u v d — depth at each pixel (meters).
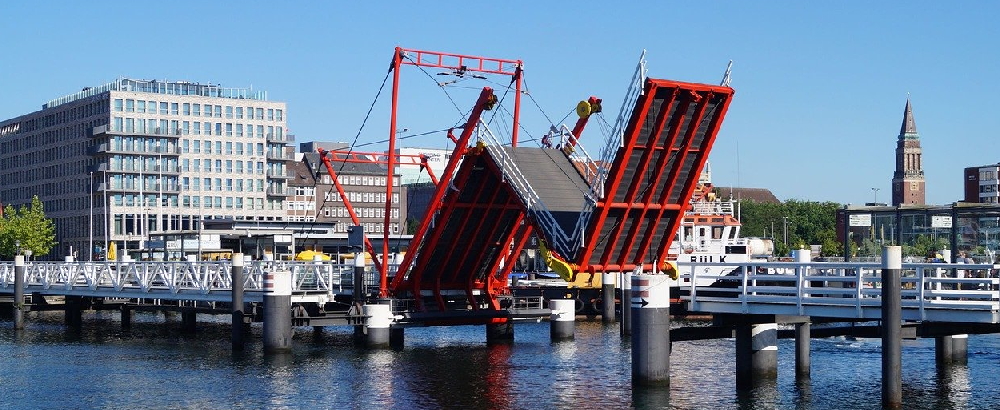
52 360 54.22
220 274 61.69
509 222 56.75
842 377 45.75
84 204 189.50
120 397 43.50
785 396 41.19
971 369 48.16
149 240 92.00
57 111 198.50
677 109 45.31
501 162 50.22
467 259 58.12
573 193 51.00
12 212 168.38
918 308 36.09
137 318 81.62
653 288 39.22
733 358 53.06
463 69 54.31
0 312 87.50
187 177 191.12
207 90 195.50
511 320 58.97
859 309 36.59
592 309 84.12
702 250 94.75
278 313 52.38
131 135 185.12
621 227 48.41
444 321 56.62
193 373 48.97
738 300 39.59
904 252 109.94
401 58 53.81
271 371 49.16
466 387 44.94
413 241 54.53
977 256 96.94
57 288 72.12
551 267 49.34
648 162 46.19
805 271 39.38
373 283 63.09
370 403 41.72
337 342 60.72
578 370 49.56
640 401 39.47
